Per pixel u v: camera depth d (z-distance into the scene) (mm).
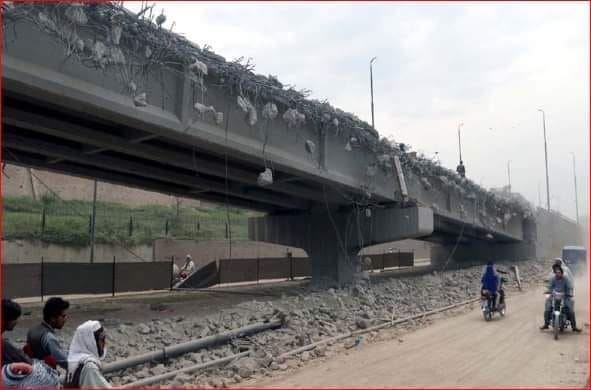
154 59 12195
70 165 19125
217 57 13969
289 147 17812
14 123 12688
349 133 20891
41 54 10242
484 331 14727
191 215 50812
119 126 14094
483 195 38344
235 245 43031
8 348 6137
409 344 12734
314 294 20000
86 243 33438
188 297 21516
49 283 20312
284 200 25641
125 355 9891
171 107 13125
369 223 25422
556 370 10148
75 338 5695
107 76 11438
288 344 11953
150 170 19047
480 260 51375
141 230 40344
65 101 10781
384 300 20031
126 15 11258
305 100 17641
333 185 21266
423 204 26188
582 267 32125
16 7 9570
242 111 15414
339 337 12906
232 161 18000
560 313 13961
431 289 25125
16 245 30016
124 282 22891
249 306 14875
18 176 42188
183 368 9469
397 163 23703
